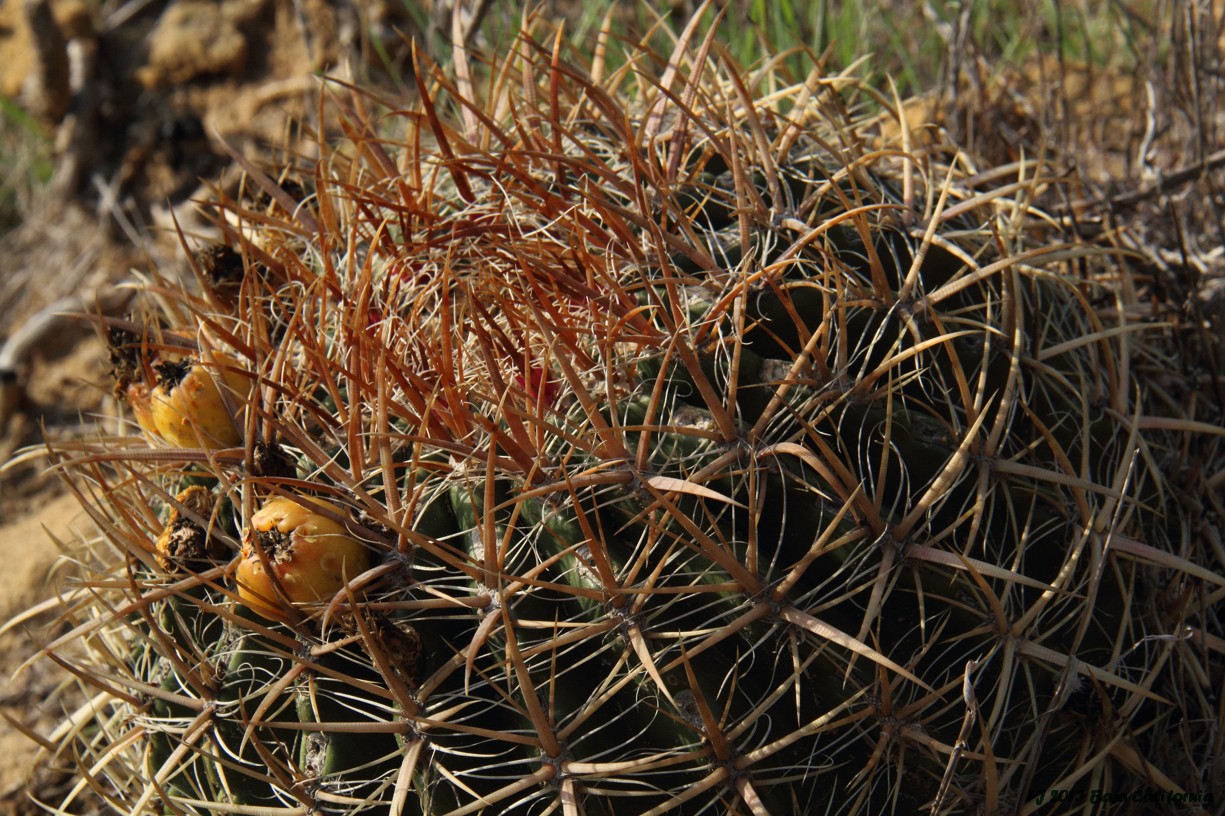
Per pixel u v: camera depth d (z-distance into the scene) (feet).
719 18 1.96
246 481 1.81
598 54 2.18
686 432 1.77
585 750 1.77
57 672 2.52
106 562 2.21
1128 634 1.92
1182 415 2.10
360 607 1.77
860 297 1.88
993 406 1.91
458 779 1.78
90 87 3.63
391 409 1.81
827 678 1.79
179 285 2.09
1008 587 1.81
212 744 1.87
